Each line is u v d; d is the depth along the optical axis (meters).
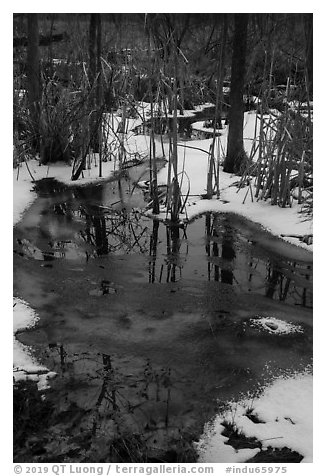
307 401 2.54
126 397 2.55
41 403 2.51
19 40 7.80
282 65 7.11
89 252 4.11
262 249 4.13
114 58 7.12
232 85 5.46
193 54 8.87
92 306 3.36
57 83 6.36
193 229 4.50
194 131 7.72
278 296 3.49
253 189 5.22
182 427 2.38
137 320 3.22
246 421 2.42
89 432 2.34
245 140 6.73
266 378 2.71
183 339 3.03
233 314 3.29
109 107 5.95
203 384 2.66
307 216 4.54
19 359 2.83
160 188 5.38
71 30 8.30
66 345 2.96
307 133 4.72
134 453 2.24
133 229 4.54
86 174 5.82
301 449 2.27
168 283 3.65
